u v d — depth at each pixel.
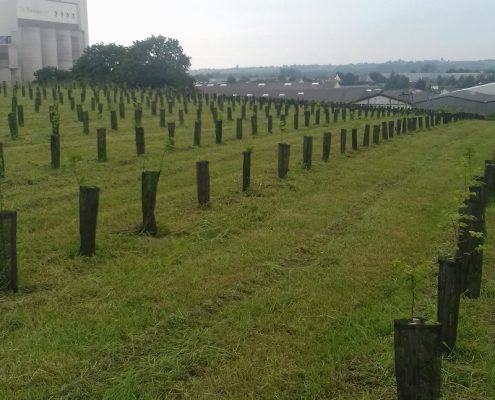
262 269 7.91
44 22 78.94
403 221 10.84
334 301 6.88
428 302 6.85
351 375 5.30
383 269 8.08
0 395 4.80
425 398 4.29
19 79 73.81
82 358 5.45
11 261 6.77
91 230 8.05
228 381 5.12
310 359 5.53
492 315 6.62
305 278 7.65
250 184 13.20
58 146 14.38
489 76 132.62
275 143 21.95
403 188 14.38
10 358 5.37
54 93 36.41
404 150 22.52
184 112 33.44
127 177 13.87
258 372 5.27
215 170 15.31
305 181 14.27
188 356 5.49
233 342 5.84
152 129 24.56
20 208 10.55
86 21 88.69
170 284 7.24
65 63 82.69
